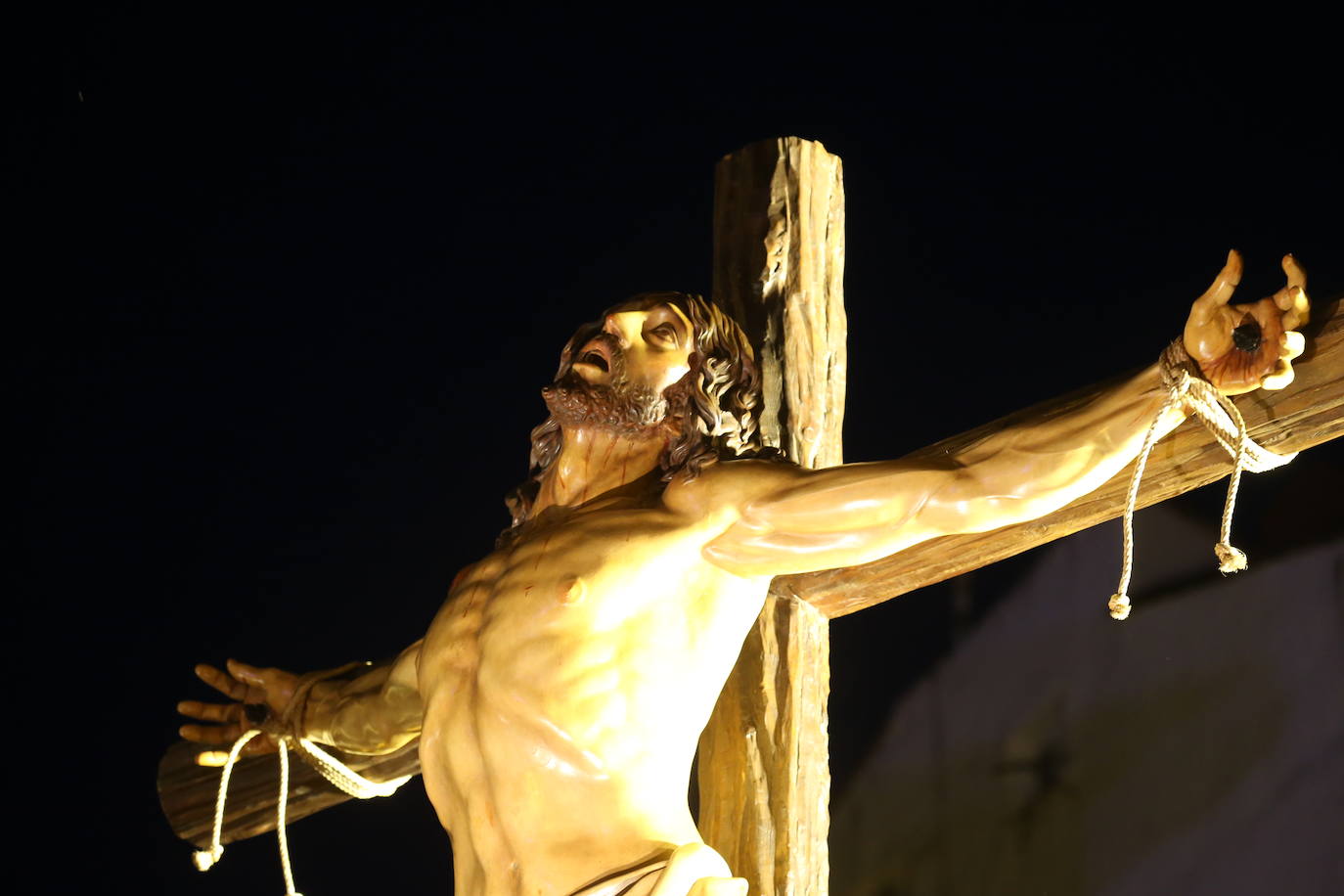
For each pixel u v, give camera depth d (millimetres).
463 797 3752
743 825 4473
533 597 3738
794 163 5098
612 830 3557
